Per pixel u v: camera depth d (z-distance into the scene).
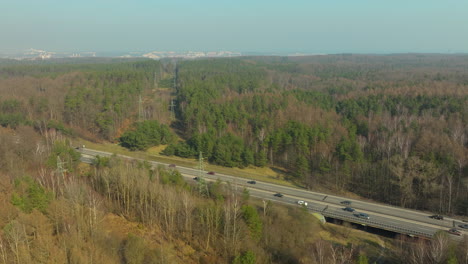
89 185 80.50
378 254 63.88
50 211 59.00
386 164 100.38
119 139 134.88
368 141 120.75
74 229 54.38
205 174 100.50
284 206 75.50
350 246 65.69
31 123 124.88
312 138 116.00
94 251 51.81
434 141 103.00
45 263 46.91
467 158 96.00
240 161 113.56
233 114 137.88
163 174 78.88
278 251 60.12
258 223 61.34
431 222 73.12
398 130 121.19
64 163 85.75
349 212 77.50
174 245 60.66
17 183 66.12
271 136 119.56
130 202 71.00
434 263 54.47
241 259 51.56
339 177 104.31
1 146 89.44
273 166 119.56
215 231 61.66
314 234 66.56
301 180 106.50
